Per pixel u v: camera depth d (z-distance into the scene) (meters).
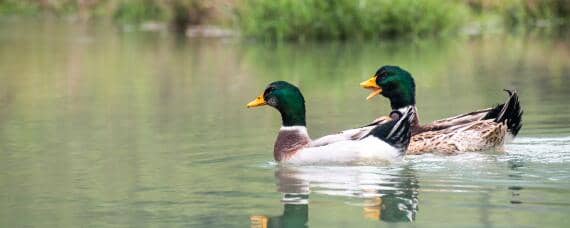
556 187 10.76
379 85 13.98
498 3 34.69
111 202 10.74
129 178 11.95
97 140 14.88
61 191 11.34
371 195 10.64
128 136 15.20
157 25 38.09
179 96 19.95
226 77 22.81
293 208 10.17
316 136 14.93
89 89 21.50
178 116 17.22
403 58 25.47
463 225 9.28
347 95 19.31
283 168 12.33
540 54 25.47
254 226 9.55
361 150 12.33
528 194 10.45
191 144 14.28
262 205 10.37
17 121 17.12
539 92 18.81
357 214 9.83
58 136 15.38
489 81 20.72
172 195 10.99
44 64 26.61
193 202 10.62
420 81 21.16
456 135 13.23
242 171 12.22
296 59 26.08
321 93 19.69
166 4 37.75
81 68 25.53
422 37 31.12
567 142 13.64
